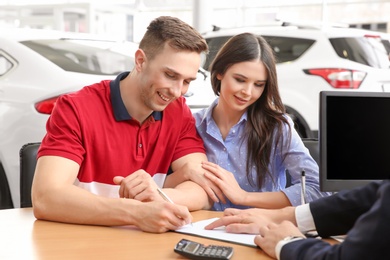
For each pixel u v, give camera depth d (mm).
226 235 1940
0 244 1820
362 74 6582
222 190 2463
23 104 4402
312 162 2637
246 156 2674
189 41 2246
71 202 2100
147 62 2307
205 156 2658
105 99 2445
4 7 12367
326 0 11008
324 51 6680
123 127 2447
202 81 4965
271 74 2559
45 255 1707
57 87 4406
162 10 11352
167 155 2596
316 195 2518
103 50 4859
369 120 2102
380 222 1399
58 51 4637
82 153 2357
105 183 2449
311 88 6633
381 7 11508
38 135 4355
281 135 2635
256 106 2654
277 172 2730
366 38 6836
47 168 2227
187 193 2391
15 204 4445
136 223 2006
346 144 2100
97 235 1942
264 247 1743
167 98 2326
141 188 2213
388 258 1402
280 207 2473
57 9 12125
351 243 1445
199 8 9148
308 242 1623
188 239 1911
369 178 2102
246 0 11547
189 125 2664
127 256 1705
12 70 4508
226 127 2701
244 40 2539
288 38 6887
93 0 12031
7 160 4414
